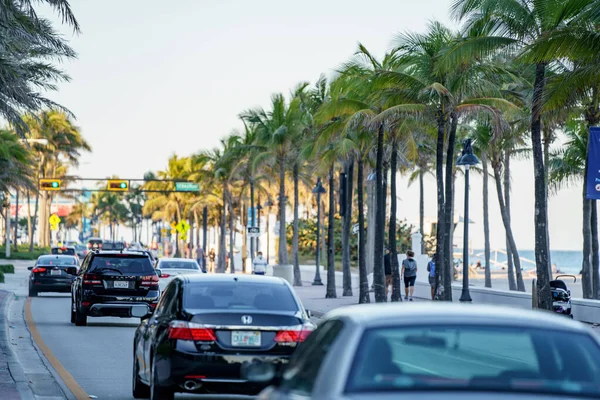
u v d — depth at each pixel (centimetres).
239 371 2766
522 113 8706
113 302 6172
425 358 1320
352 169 11544
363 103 8569
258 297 2934
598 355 1311
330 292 10900
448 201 8019
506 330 1325
